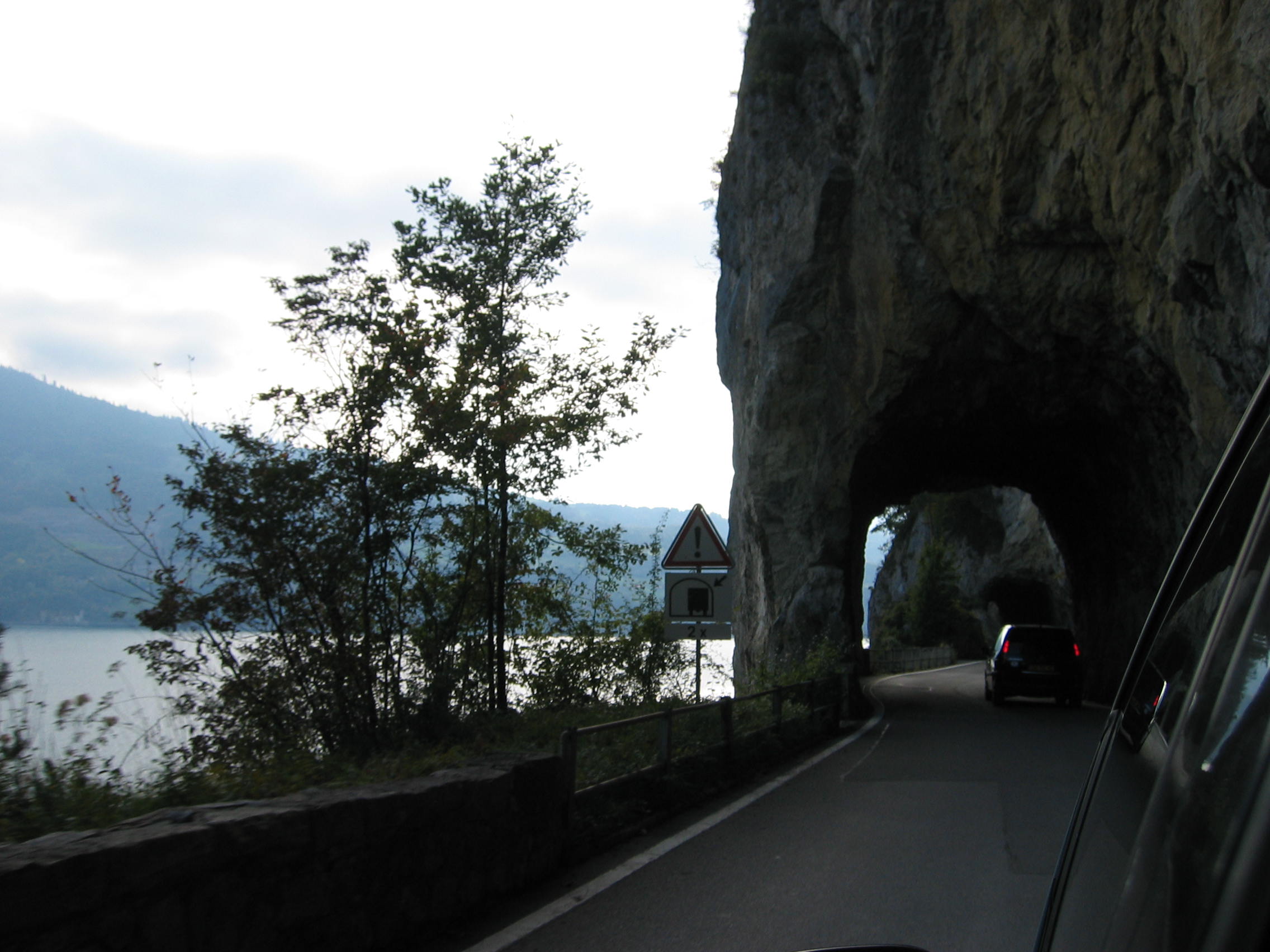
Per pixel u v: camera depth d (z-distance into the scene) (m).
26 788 5.13
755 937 5.36
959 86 19.66
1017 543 56.50
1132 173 16.00
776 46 28.20
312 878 4.57
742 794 10.22
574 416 12.52
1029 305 20.86
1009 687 23.02
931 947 5.23
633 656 13.90
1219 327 14.91
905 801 9.78
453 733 10.02
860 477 29.39
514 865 6.26
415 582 11.09
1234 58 12.18
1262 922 1.00
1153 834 1.56
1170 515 22.77
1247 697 1.32
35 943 3.34
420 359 10.69
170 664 8.54
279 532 9.34
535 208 13.01
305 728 9.38
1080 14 16.08
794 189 28.08
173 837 3.88
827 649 20.22
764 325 29.41
